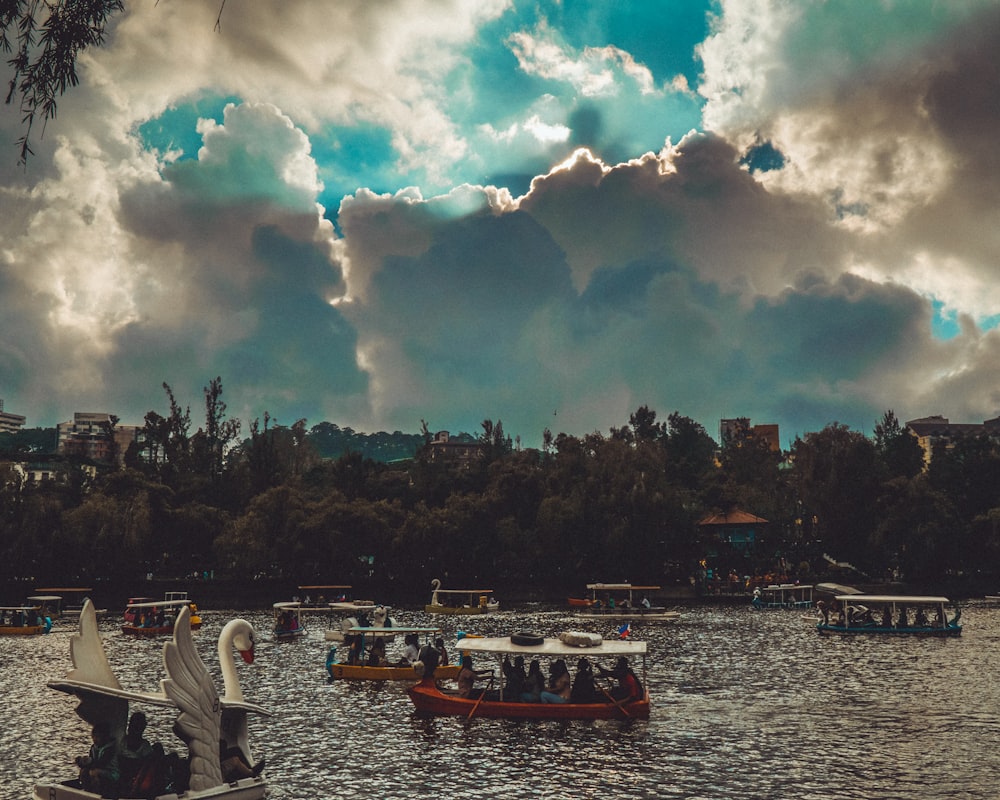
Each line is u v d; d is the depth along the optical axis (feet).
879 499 386.52
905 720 111.45
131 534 362.74
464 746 97.04
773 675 153.07
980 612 294.46
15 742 102.99
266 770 88.33
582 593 391.04
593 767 88.17
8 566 361.30
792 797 78.18
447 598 335.47
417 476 470.80
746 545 416.87
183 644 63.52
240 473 457.68
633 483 397.60
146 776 62.95
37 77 53.83
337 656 184.65
